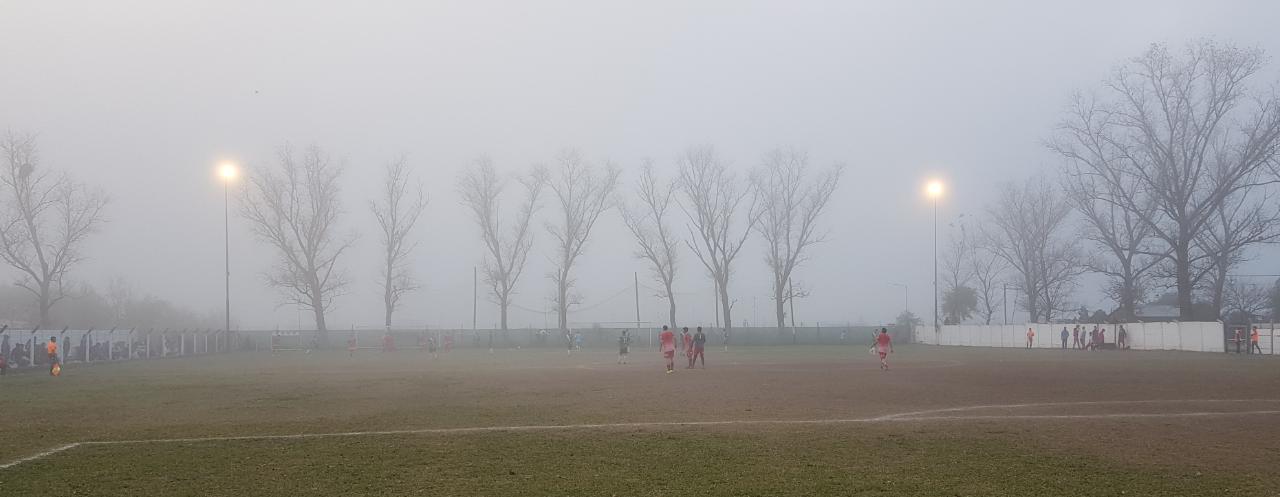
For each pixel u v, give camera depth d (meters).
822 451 10.89
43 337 37.53
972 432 12.66
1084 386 21.36
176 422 14.61
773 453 10.74
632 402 17.91
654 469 9.66
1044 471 9.45
